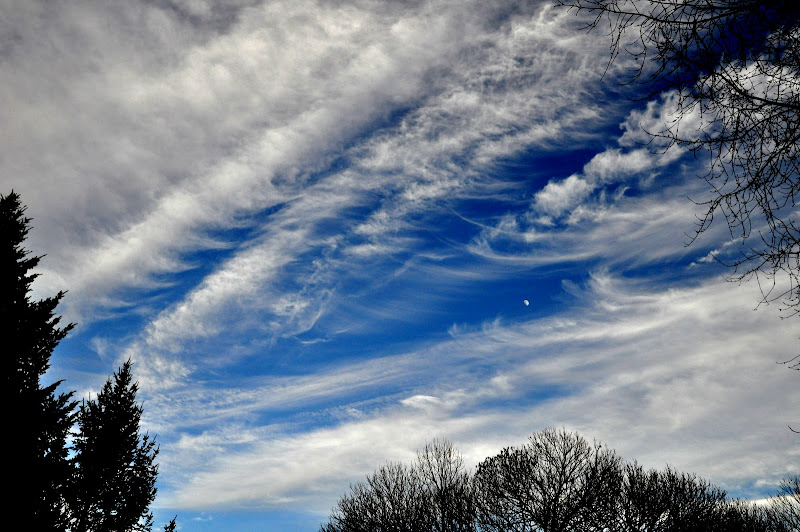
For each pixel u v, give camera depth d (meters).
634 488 24.55
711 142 4.12
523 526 24.88
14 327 16.59
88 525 20.08
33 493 15.00
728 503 24.88
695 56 3.92
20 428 15.02
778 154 3.98
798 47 3.73
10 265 17.48
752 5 3.72
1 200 18.39
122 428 22.25
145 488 21.84
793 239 4.01
